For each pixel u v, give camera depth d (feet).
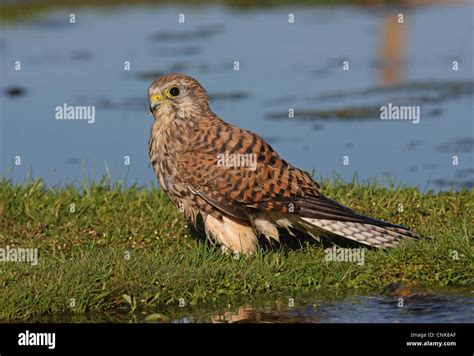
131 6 143.02
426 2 134.31
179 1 145.89
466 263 41.11
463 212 46.57
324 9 133.90
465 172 58.34
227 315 38.50
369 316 37.76
